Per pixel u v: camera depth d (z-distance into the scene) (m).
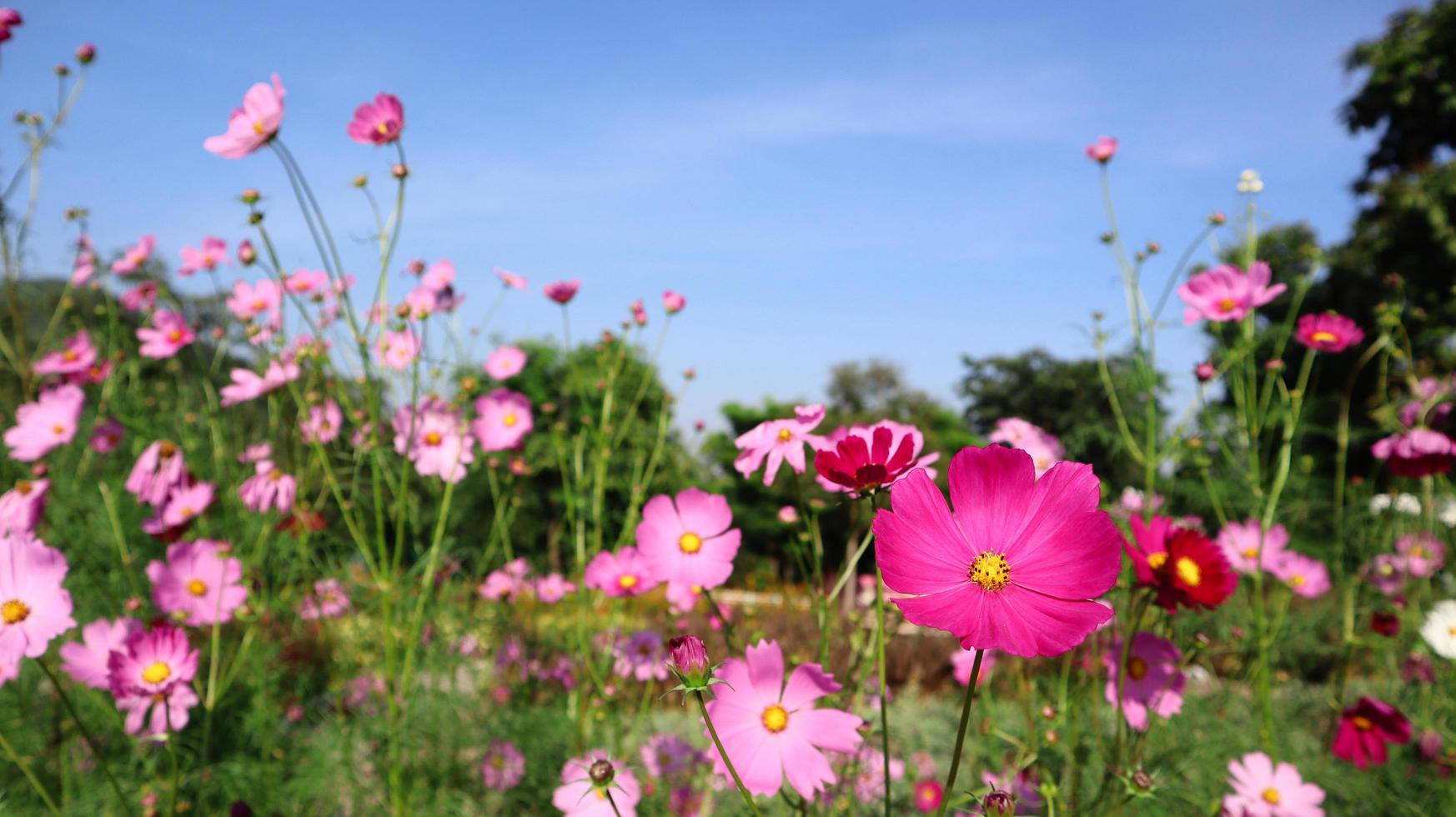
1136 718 1.58
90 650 1.97
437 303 2.67
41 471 2.62
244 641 2.39
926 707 3.87
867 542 1.04
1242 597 2.83
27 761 2.27
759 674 1.18
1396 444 2.70
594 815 1.69
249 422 3.61
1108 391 2.66
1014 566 0.82
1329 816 2.48
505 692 2.93
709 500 1.58
